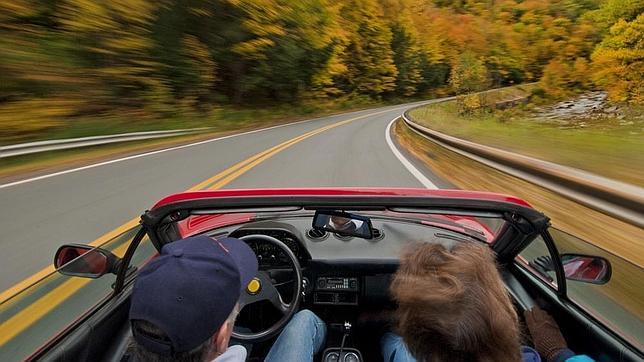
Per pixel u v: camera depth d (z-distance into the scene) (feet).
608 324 6.57
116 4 63.21
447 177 29.55
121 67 66.44
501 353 3.76
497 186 26.76
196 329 3.59
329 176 29.94
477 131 63.41
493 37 302.66
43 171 32.22
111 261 7.52
